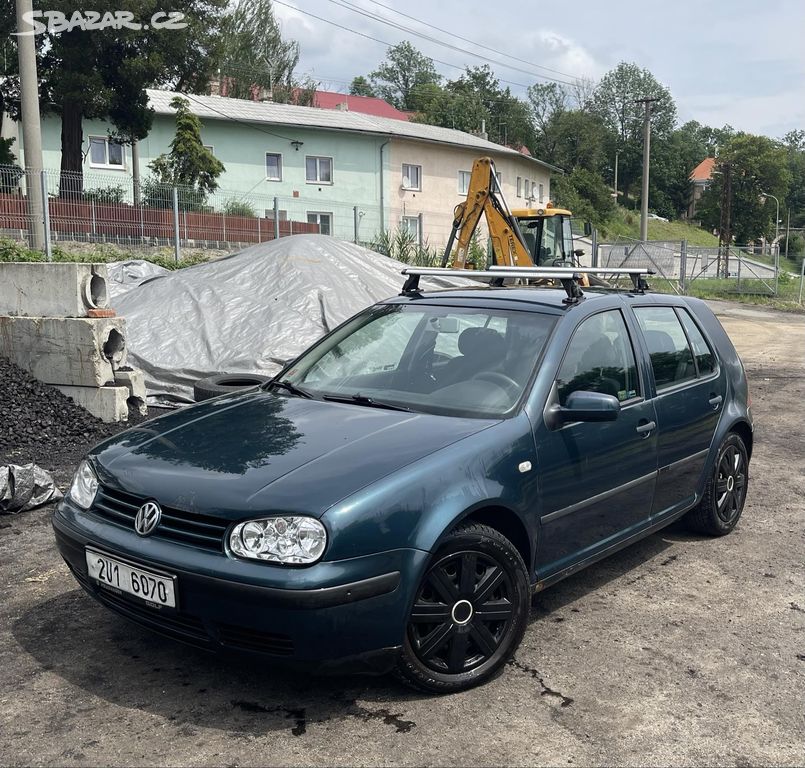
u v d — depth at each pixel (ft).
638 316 15.35
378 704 10.51
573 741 9.80
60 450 23.20
